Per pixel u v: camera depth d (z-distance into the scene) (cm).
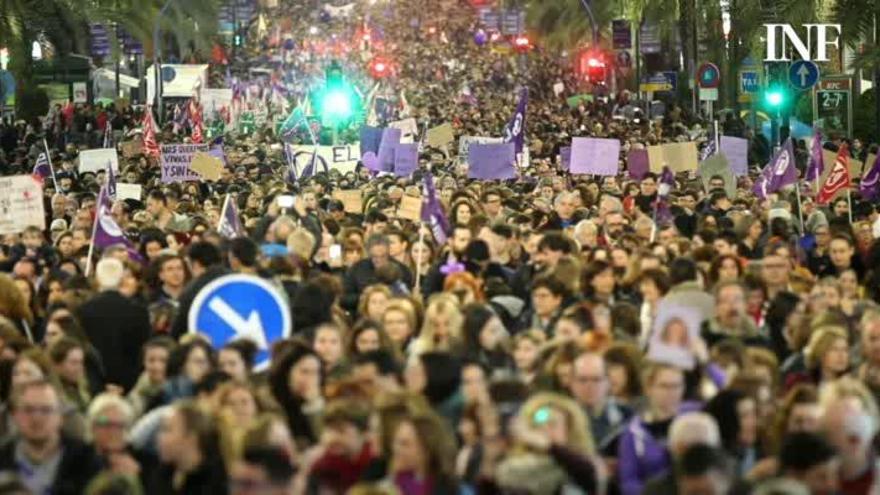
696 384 2217
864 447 1923
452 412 2188
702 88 8825
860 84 10725
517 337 2533
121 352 2788
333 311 2869
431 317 2580
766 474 1945
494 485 1873
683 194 4956
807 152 7200
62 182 5800
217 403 2089
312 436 2198
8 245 4103
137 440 2105
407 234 3828
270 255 3409
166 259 3147
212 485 1938
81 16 11731
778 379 2403
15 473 1877
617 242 3728
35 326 3117
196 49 17325
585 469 1788
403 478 1844
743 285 2881
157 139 9169
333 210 4712
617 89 15712
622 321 2702
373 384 2244
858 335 2730
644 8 12012
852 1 8794
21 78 11238
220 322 2547
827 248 3906
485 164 5516
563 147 7300
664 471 1922
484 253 3372
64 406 2075
